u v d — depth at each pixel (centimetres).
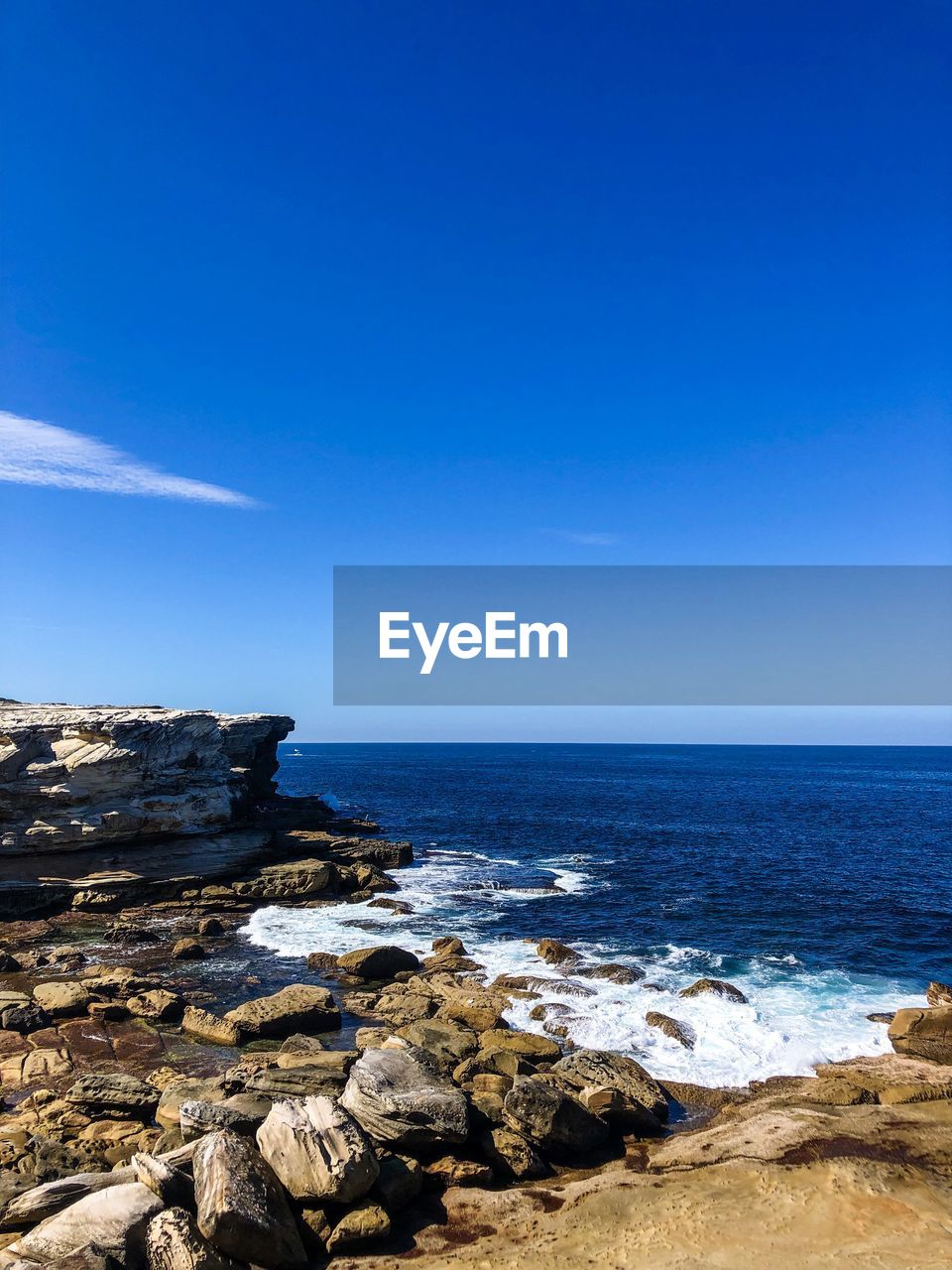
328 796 9644
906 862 5666
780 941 3703
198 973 3344
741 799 10806
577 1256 1460
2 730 4344
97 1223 1421
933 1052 2448
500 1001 2862
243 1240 1398
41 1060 2431
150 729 4578
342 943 3772
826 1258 1423
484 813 8919
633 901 4516
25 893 4225
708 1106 2177
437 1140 1777
